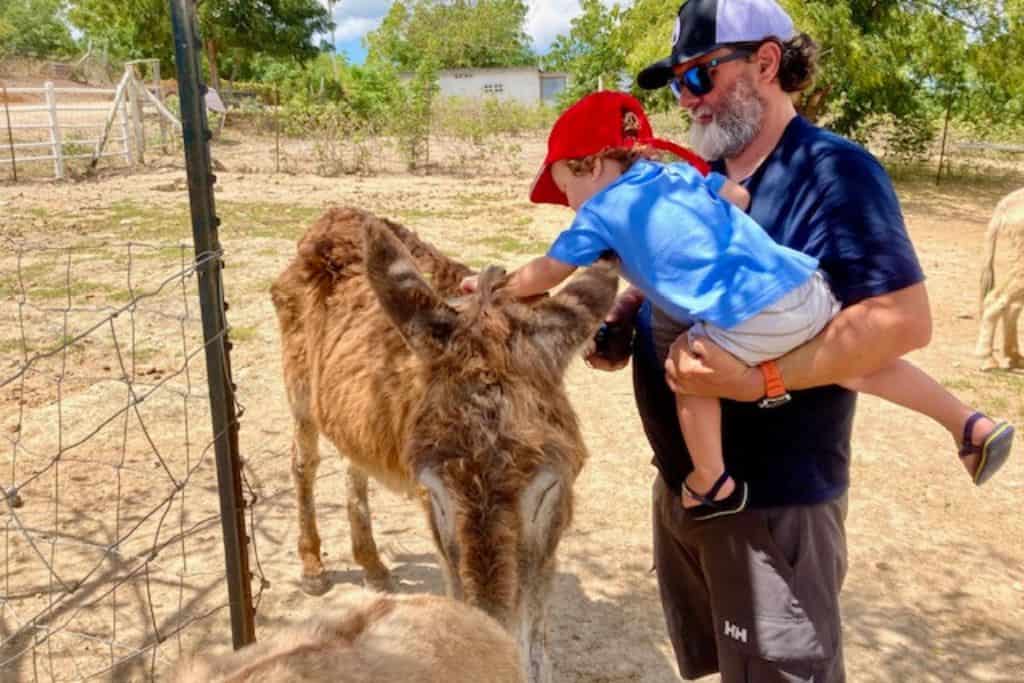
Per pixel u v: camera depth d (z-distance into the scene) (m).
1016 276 7.83
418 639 2.17
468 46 71.75
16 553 4.66
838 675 2.69
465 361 2.56
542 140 30.89
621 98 2.65
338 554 4.91
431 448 2.49
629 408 6.97
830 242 2.38
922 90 22.30
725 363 2.38
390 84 33.06
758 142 2.63
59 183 18.12
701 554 2.78
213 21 36.38
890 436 6.52
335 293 3.97
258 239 12.45
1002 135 27.12
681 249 2.41
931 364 8.04
